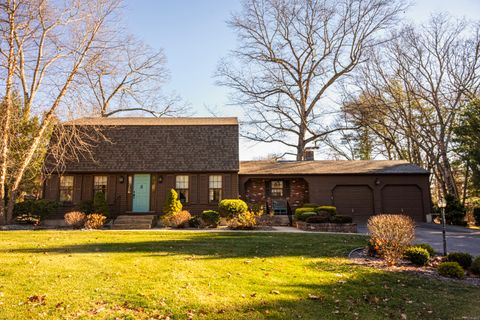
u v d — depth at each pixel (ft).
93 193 67.15
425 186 74.28
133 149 69.82
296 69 113.80
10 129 57.52
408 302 21.22
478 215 70.03
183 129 73.41
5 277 22.41
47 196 65.51
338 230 54.39
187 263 28.04
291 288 22.44
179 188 68.44
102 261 27.91
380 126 111.86
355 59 106.01
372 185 74.59
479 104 72.02
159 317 16.88
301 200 77.87
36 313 16.63
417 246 33.58
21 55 60.90
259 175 75.00
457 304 21.12
